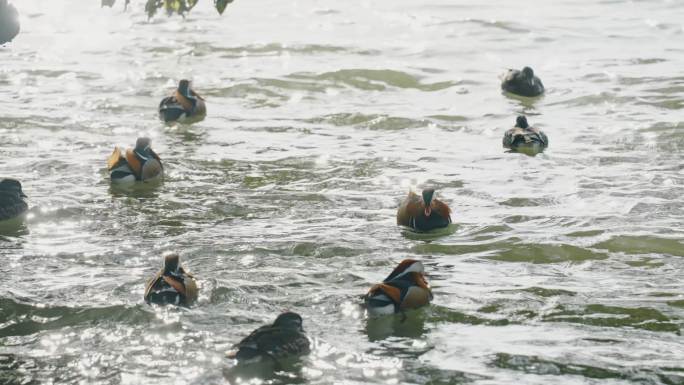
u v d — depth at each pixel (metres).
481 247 18.39
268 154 25.12
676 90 31.28
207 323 14.45
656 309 15.22
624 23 43.69
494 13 46.47
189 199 21.44
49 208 20.56
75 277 16.44
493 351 13.52
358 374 12.71
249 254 17.77
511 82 31.53
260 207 20.94
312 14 46.09
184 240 18.59
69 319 14.55
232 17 45.12
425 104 30.52
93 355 13.32
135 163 22.58
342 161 24.53
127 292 15.66
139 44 38.94
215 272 16.77
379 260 17.64
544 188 22.30
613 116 28.72
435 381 12.52
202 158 24.73
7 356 13.30
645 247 18.27
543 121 28.48
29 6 48.34
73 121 28.06
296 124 28.25
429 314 14.95
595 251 18.09
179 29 42.00
